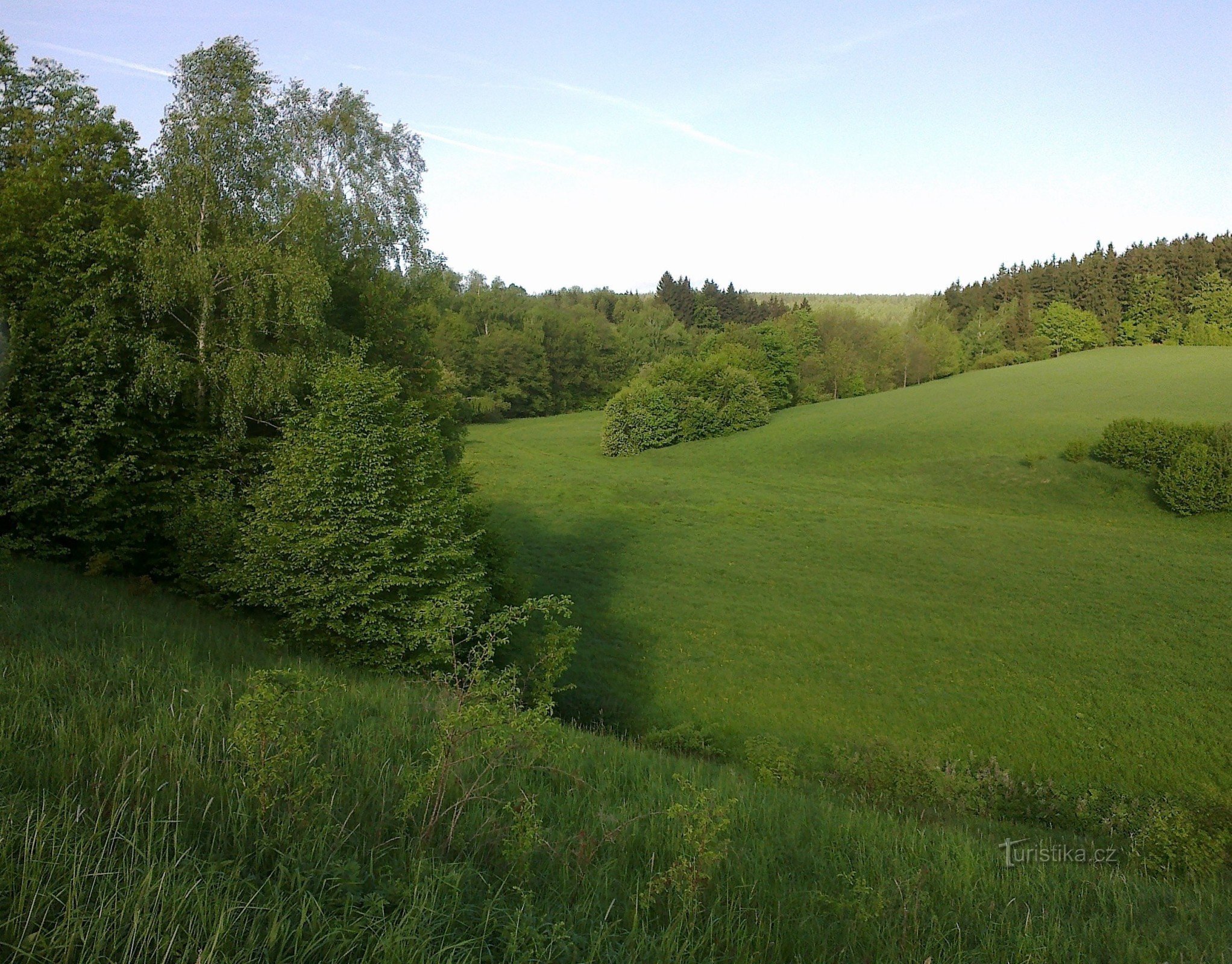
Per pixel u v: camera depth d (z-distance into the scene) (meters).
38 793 4.83
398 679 15.05
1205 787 16.50
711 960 4.49
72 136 21.86
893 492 62.91
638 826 6.85
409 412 19.31
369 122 28.38
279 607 17.38
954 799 14.81
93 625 11.87
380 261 28.17
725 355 101.25
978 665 28.98
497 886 4.93
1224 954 6.13
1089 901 7.29
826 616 34.75
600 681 26.94
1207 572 38.72
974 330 137.25
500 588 25.89
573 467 74.94
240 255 19.84
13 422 17.16
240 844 4.61
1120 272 132.38
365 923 3.99
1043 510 56.53
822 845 7.67
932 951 5.29
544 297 173.62
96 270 18.62
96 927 3.43
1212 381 87.12
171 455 19.94
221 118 20.62
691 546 46.88
